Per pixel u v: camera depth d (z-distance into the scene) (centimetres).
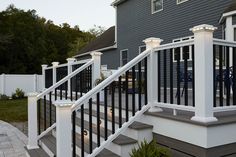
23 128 849
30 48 2994
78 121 511
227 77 350
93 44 2150
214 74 323
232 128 318
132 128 371
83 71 641
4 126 878
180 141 328
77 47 3850
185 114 360
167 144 348
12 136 725
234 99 354
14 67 2891
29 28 3091
